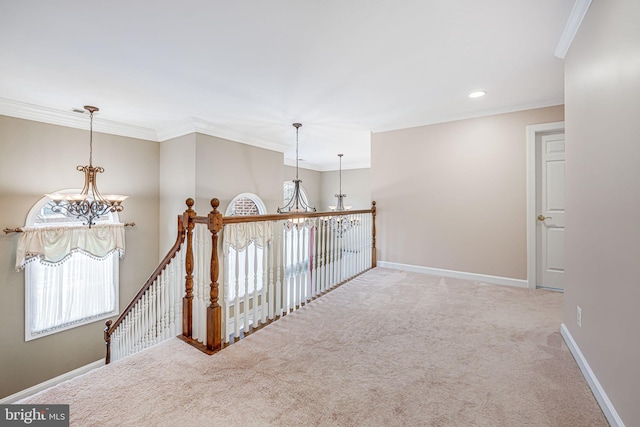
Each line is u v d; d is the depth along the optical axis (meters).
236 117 3.90
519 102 3.30
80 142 3.84
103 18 1.80
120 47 2.15
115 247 4.07
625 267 1.22
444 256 3.90
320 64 2.43
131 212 4.35
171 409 1.39
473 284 3.53
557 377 1.64
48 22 1.83
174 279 2.33
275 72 2.57
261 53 2.25
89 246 3.83
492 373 1.69
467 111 3.63
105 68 2.48
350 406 1.42
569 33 1.90
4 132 3.24
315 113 3.71
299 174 7.96
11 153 3.29
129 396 1.49
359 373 1.70
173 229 4.45
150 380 1.63
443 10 1.74
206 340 2.04
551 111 3.24
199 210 4.15
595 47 1.55
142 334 2.78
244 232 2.25
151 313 2.64
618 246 1.28
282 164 5.66
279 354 1.92
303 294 2.88
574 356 1.83
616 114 1.31
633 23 1.17
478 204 3.66
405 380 1.63
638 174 1.13
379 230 4.43
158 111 3.63
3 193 3.25
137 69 2.51
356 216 3.97
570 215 1.94
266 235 2.45
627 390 1.19
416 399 1.46
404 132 4.20
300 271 2.85
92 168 3.80
